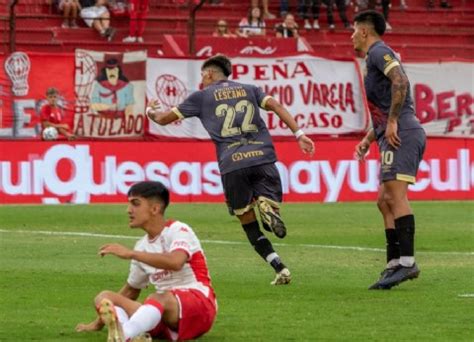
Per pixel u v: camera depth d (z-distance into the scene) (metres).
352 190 53.47
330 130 55.03
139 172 51.84
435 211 48.41
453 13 69.88
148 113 27.56
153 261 17.78
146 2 62.88
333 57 55.16
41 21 62.16
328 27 66.38
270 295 24.70
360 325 20.77
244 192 26.86
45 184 50.75
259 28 59.62
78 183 51.12
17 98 50.72
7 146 50.34
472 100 56.16
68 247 34.91
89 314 21.97
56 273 28.36
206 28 64.19
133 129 52.25
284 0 65.62
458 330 20.22
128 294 19.05
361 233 39.81
